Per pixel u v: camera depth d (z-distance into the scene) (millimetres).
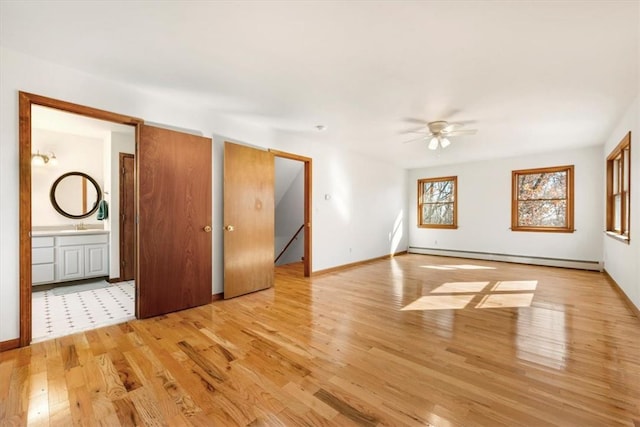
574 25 1903
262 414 1575
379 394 1741
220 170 3715
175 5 1744
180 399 1699
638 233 3029
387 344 2398
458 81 2734
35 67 2373
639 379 1870
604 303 3461
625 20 1839
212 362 2111
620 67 2443
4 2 1701
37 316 3033
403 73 2590
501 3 1704
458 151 5730
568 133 4426
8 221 2287
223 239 3723
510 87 2848
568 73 2559
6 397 1715
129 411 1598
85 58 2377
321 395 1733
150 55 2330
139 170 2934
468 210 6914
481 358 2160
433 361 2121
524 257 6121
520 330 2668
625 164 3863
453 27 1944
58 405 1645
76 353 2242
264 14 1826
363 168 6270
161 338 2516
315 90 2959
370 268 5742
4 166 2266
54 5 1738
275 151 4355
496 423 1492
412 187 7844
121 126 4207
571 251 5574
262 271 4141
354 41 2119
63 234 4223
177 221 3209
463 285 4344
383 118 3793
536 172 5984
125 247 4586
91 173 4906
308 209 4996
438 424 1489
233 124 3830
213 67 2510
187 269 3301
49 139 4535
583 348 2303
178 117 3273
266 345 2383
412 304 3453
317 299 3672
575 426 1468
